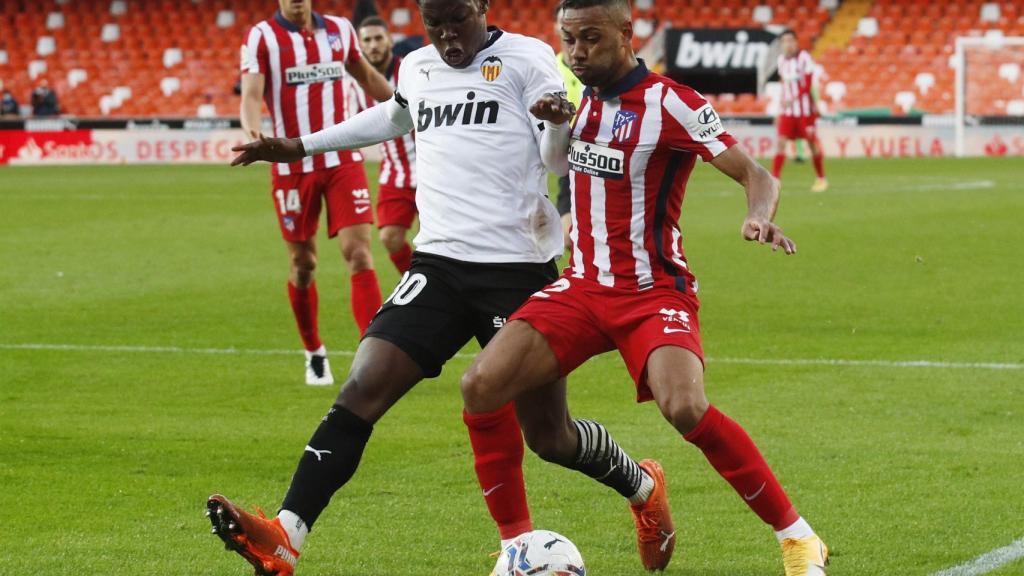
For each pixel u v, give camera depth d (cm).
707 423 1254
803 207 5966
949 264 4103
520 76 1448
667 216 1355
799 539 1272
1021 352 2711
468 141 1446
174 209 6272
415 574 1403
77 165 9719
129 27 11475
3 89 11281
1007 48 10494
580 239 1380
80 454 1955
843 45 10931
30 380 2528
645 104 1341
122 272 4138
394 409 2272
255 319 3262
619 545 1507
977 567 1386
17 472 1848
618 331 1342
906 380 2452
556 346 1341
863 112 10275
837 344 2836
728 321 3152
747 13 11175
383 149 3019
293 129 2569
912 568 1389
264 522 1276
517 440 1403
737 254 4441
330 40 2567
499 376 1322
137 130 10000
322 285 3872
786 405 2248
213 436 2073
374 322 1439
